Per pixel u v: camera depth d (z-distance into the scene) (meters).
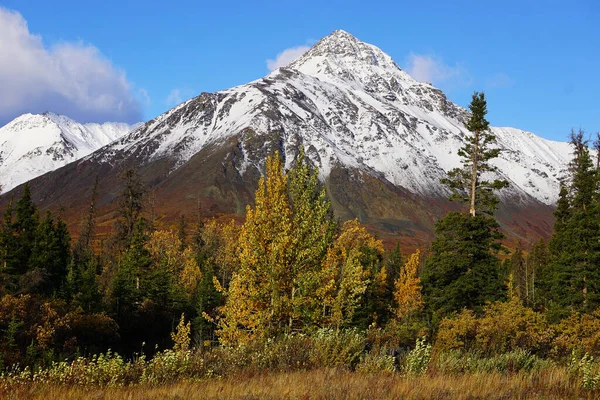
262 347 14.90
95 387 10.70
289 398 9.27
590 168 37.69
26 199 56.28
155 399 9.38
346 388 9.96
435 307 35.31
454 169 35.56
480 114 34.59
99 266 67.81
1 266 48.81
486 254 33.47
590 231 31.98
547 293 39.34
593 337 22.42
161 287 52.72
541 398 9.69
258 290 17.72
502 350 17.08
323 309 18.86
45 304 31.55
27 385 10.77
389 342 19.27
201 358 13.37
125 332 46.06
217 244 84.88
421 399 9.41
